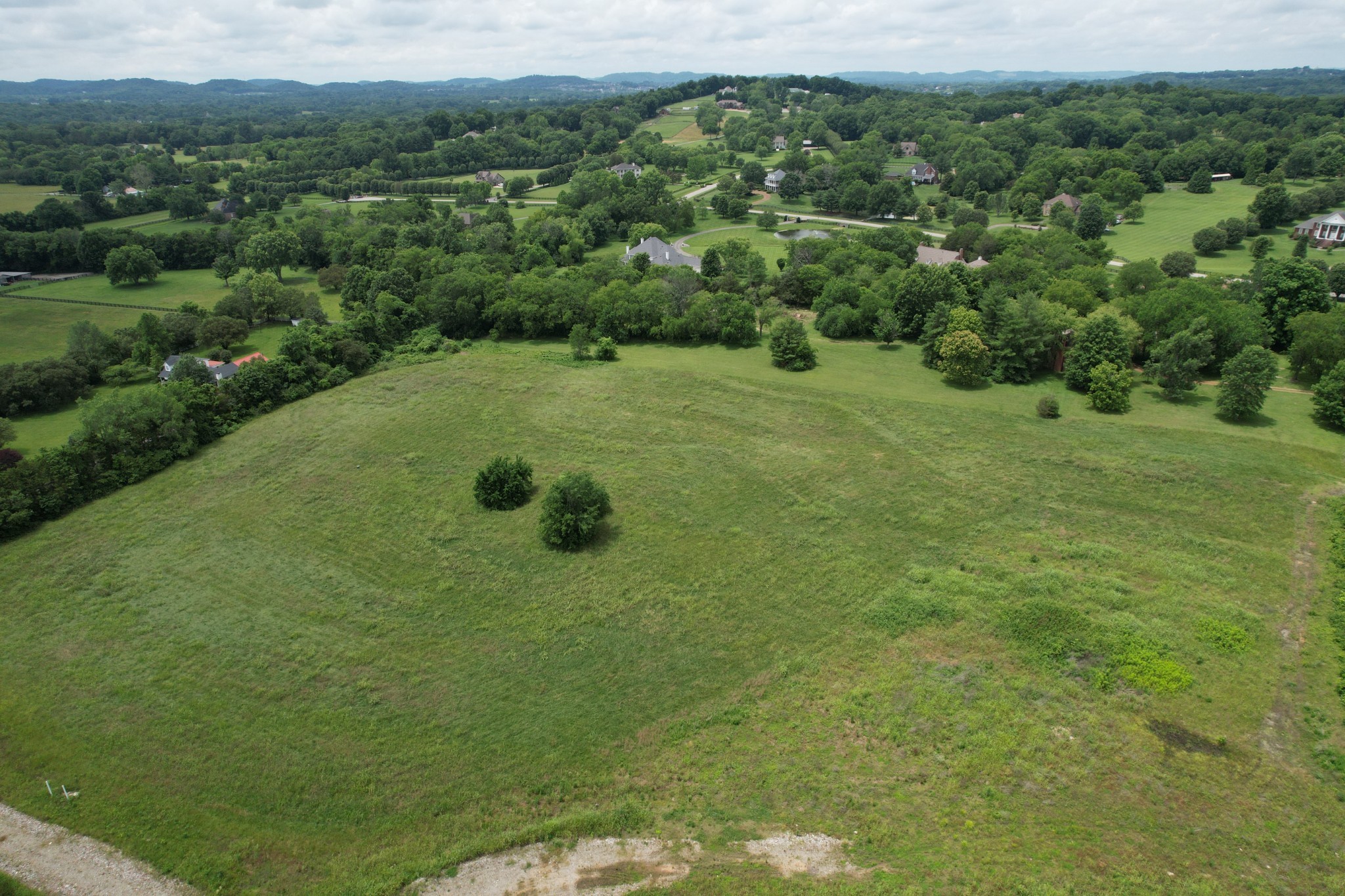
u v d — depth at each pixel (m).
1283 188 150.62
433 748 35.66
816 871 28.80
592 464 62.16
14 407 74.19
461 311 96.00
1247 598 42.94
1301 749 33.09
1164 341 71.50
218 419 69.44
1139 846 29.17
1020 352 75.62
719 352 88.56
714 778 33.50
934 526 51.91
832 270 109.56
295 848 30.83
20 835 31.69
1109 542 49.22
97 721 37.69
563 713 37.56
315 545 52.56
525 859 30.05
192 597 47.38
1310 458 57.31
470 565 49.81
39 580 49.47
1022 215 162.62
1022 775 32.69
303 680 40.19
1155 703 35.88
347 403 75.69
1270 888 27.31
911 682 38.31
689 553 50.09
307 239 138.12
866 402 71.38
